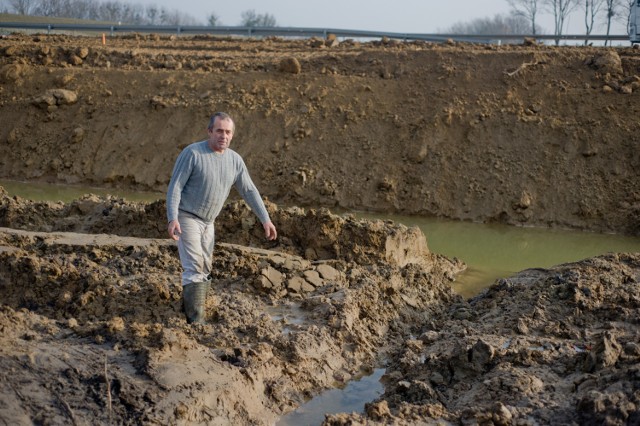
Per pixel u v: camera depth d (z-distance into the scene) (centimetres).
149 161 1784
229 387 574
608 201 1520
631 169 1567
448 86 1811
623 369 566
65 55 2138
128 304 704
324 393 646
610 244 1375
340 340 718
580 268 899
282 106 1828
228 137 646
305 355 671
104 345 591
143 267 795
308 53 2141
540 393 577
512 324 758
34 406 505
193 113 1852
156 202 994
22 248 820
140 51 2184
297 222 944
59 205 1091
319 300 770
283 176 1670
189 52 2197
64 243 830
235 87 1909
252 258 840
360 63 1950
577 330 729
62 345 578
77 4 6650
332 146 1716
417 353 710
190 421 535
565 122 1673
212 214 665
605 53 1809
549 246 1341
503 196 1556
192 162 639
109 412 517
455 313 845
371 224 955
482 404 578
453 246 1305
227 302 743
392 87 1842
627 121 1653
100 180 1781
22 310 641
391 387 650
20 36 2555
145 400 533
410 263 948
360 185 1628
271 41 2455
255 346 650
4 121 1933
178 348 594
